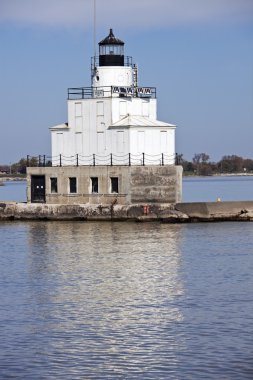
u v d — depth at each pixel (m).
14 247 103.62
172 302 68.62
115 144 130.00
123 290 74.06
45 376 51.41
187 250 98.62
